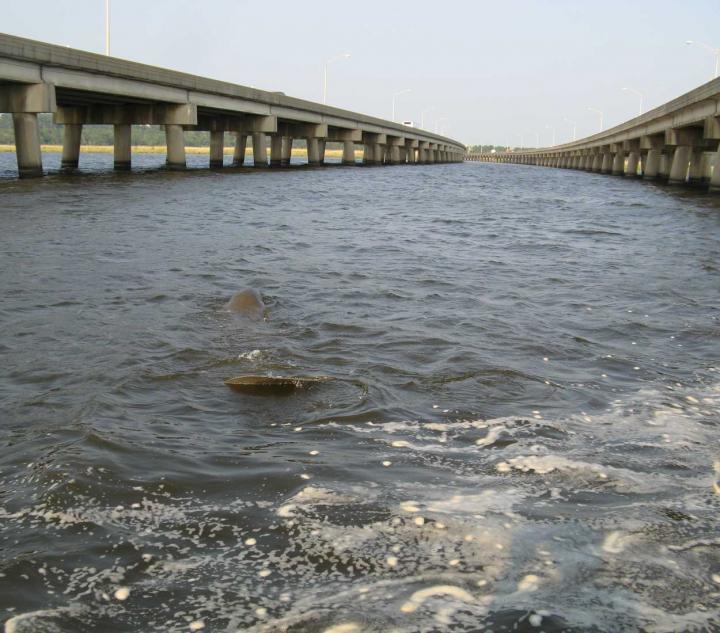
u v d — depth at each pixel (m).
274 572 3.34
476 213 26.72
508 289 11.43
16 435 5.08
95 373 6.54
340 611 3.03
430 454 4.82
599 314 9.62
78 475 4.32
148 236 16.55
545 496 4.18
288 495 4.15
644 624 2.95
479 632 2.89
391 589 3.20
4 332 7.99
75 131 57.84
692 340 8.28
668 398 6.15
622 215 26.94
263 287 10.94
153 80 48.94
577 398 6.11
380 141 105.50
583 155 130.50
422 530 3.73
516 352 7.61
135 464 4.55
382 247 16.22
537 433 5.25
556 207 30.72
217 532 3.70
